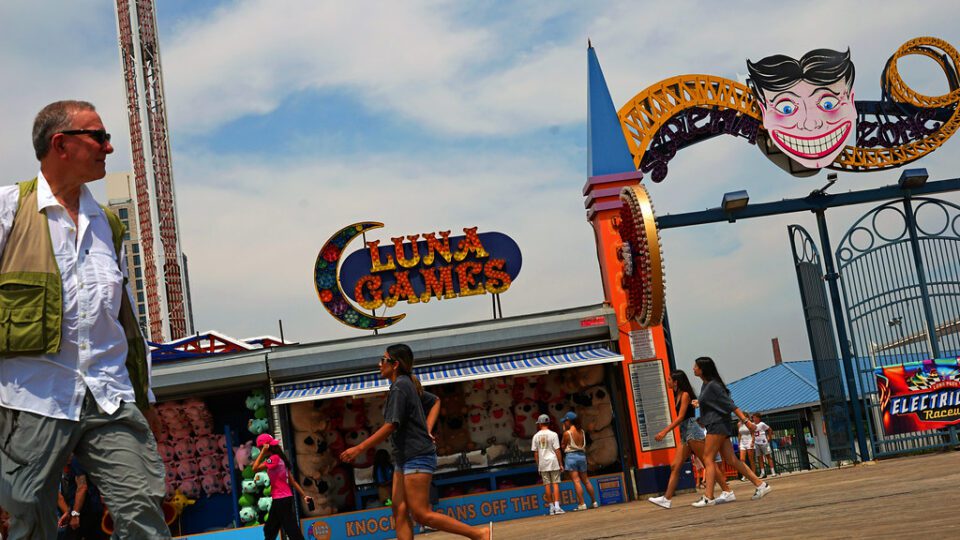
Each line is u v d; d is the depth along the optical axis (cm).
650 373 2156
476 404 2178
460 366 2134
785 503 1152
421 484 805
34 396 438
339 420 2147
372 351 2130
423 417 822
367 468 2141
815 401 3638
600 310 2181
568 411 2175
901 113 2475
